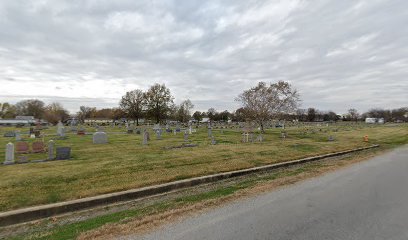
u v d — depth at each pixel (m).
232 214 5.97
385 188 8.05
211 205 6.65
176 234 4.91
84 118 126.56
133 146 19.23
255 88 39.97
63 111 119.94
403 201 6.70
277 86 37.03
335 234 4.81
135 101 82.81
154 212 6.18
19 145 16.23
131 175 9.45
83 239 4.76
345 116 133.38
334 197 7.16
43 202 6.61
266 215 5.86
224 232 4.98
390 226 5.14
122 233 4.98
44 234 5.05
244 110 39.03
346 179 9.45
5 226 5.59
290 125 72.44
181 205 6.70
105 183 8.36
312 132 41.47
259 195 7.52
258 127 46.22
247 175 10.77
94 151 16.25
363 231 4.93
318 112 135.62
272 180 9.52
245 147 18.03
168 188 8.41
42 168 10.48
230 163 12.12
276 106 36.38
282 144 20.69
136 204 7.02
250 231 5.00
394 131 45.78
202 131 42.19
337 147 19.61
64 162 11.98
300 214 5.87
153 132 38.91
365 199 6.93
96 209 6.64
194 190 8.45
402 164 12.70
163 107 82.88
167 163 11.71
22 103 136.38
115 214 6.13
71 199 6.90
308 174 10.47
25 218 5.89
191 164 11.66
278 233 4.89
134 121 87.56
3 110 126.19
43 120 101.06
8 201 6.57
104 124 76.75
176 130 38.84
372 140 27.36
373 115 143.00
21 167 10.74
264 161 13.05
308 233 4.87
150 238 4.76
